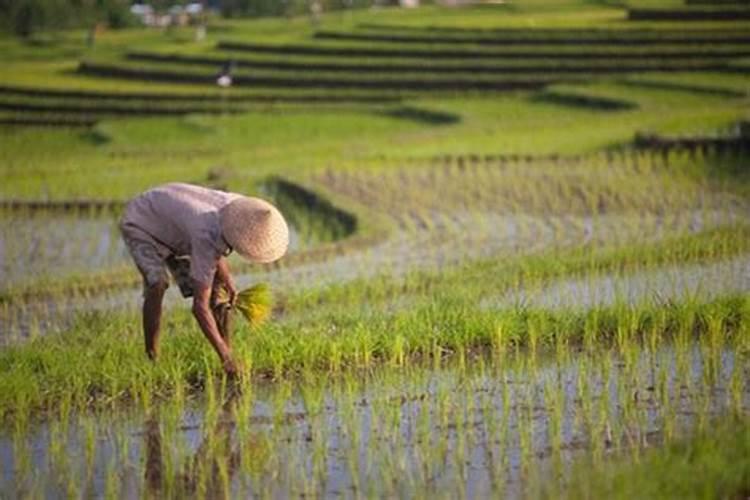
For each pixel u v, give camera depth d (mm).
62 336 28125
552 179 62656
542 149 75625
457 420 20438
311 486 17938
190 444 20062
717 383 21719
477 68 127250
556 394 21297
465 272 36250
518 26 148625
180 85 134625
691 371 22562
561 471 17797
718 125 79125
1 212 59562
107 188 67188
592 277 33562
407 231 50438
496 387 22375
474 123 94375
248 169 73062
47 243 50625
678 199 54656
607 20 152250
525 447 18906
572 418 20281
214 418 20953
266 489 17891
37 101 121188
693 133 75500
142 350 24328
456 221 52531
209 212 21172
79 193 65125
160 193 21578
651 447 18344
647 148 71812
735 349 23766
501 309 27000
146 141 93875
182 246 21703
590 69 122875
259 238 20859
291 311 32156
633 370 22453
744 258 35656
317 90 123875
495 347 24922
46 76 147500
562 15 173125
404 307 29578
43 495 18062
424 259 42812
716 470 16016
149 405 22031
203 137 94500
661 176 61812
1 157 86938
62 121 111438
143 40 188125
